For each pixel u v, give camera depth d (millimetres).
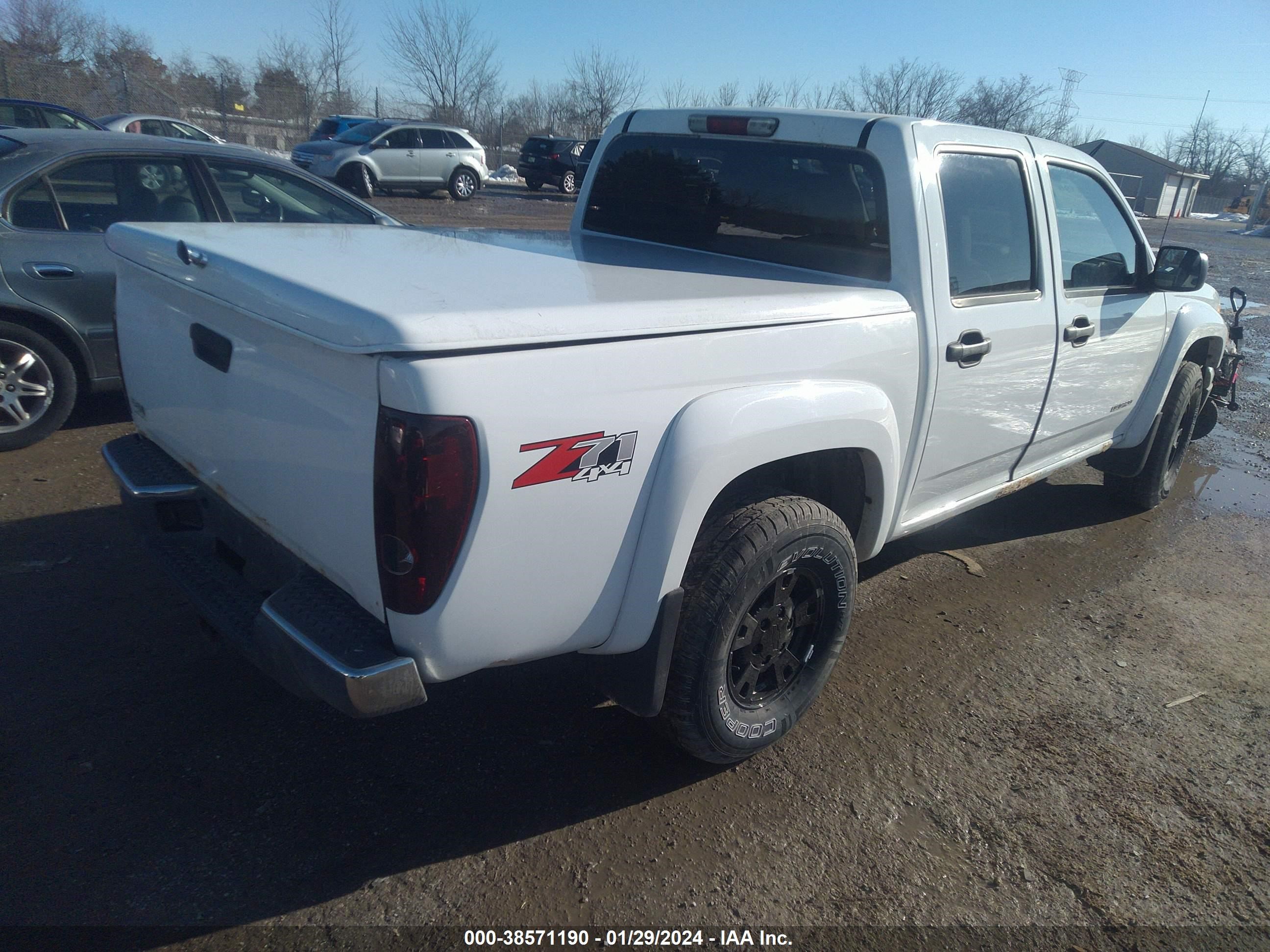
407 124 20609
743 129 3453
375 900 2266
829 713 3209
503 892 2324
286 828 2480
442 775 2744
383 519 1901
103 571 3744
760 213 3426
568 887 2355
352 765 2750
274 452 2244
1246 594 4438
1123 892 2482
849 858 2533
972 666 3598
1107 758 3064
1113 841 2678
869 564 4520
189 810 2514
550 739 2951
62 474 4695
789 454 2531
